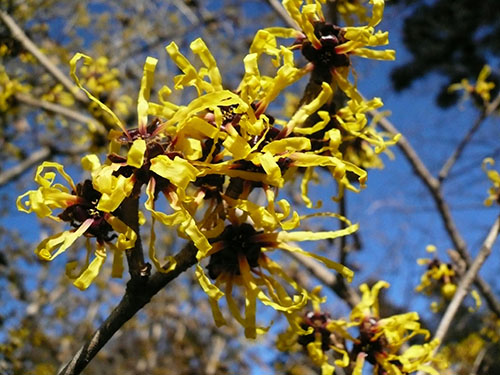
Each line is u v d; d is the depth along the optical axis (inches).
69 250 21.5
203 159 4.3
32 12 17.3
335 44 4.8
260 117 4.2
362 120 4.9
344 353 5.9
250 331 4.5
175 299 26.2
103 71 12.7
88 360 4.3
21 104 13.5
